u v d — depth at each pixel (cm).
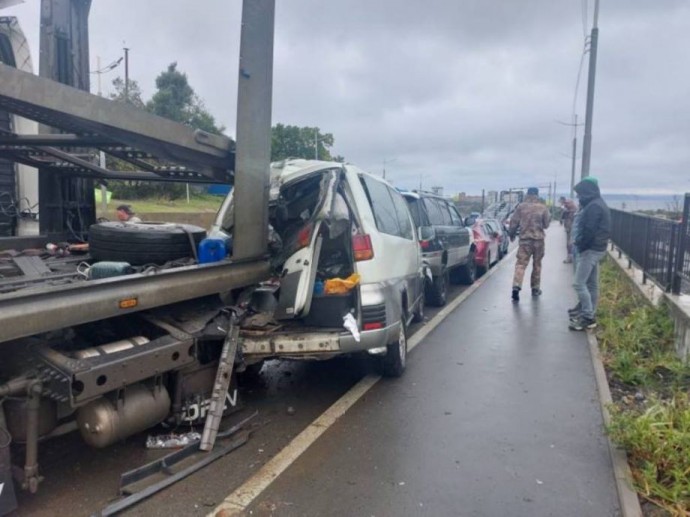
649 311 765
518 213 1053
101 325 384
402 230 658
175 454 385
